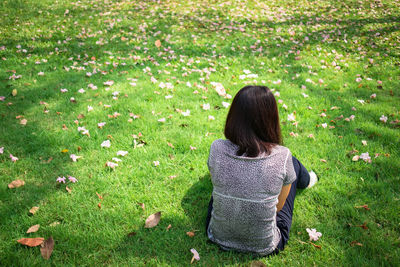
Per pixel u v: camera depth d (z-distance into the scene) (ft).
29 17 23.73
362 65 17.74
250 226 5.80
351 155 9.92
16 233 7.00
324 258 6.59
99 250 6.79
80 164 9.40
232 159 5.50
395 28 23.97
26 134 10.61
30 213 7.67
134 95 13.37
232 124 5.57
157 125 11.37
